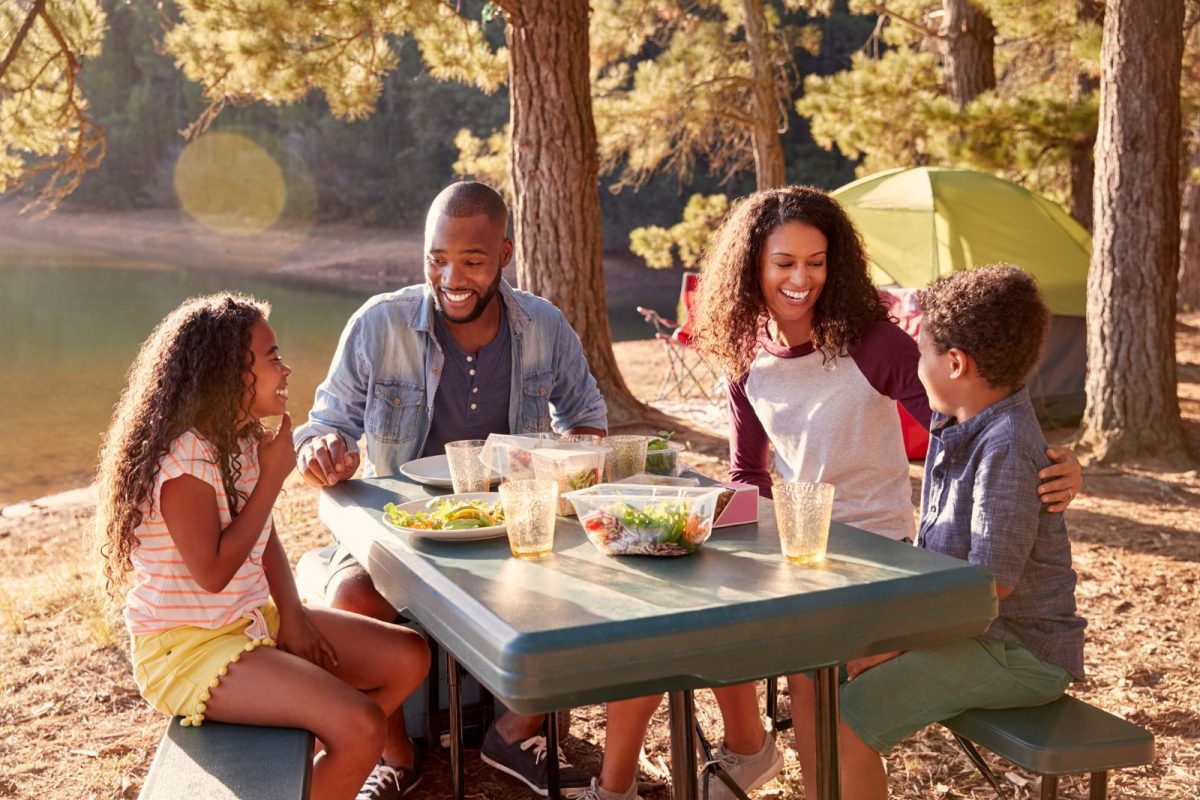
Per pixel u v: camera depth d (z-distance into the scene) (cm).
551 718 297
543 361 341
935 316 240
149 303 2439
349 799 240
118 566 246
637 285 3544
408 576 216
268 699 237
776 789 319
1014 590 238
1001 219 941
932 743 343
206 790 210
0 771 335
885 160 1386
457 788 292
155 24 4525
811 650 189
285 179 4584
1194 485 684
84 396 1292
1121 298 746
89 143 877
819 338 279
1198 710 363
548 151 822
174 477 236
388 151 4588
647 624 179
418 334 324
